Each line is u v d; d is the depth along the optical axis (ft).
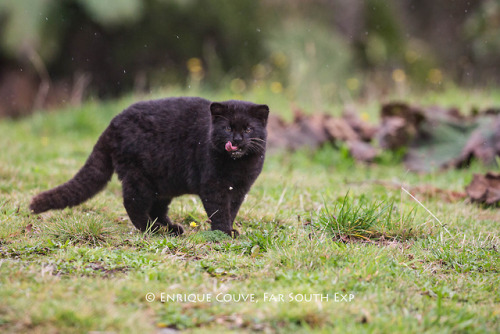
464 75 101.86
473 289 23.26
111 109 68.54
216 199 29.81
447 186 43.57
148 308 20.07
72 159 48.52
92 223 28.63
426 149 50.39
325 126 53.42
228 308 20.06
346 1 97.50
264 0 94.12
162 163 30.19
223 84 84.17
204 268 24.75
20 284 21.13
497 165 47.24
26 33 77.66
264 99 73.36
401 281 23.22
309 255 25.11
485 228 32.45
